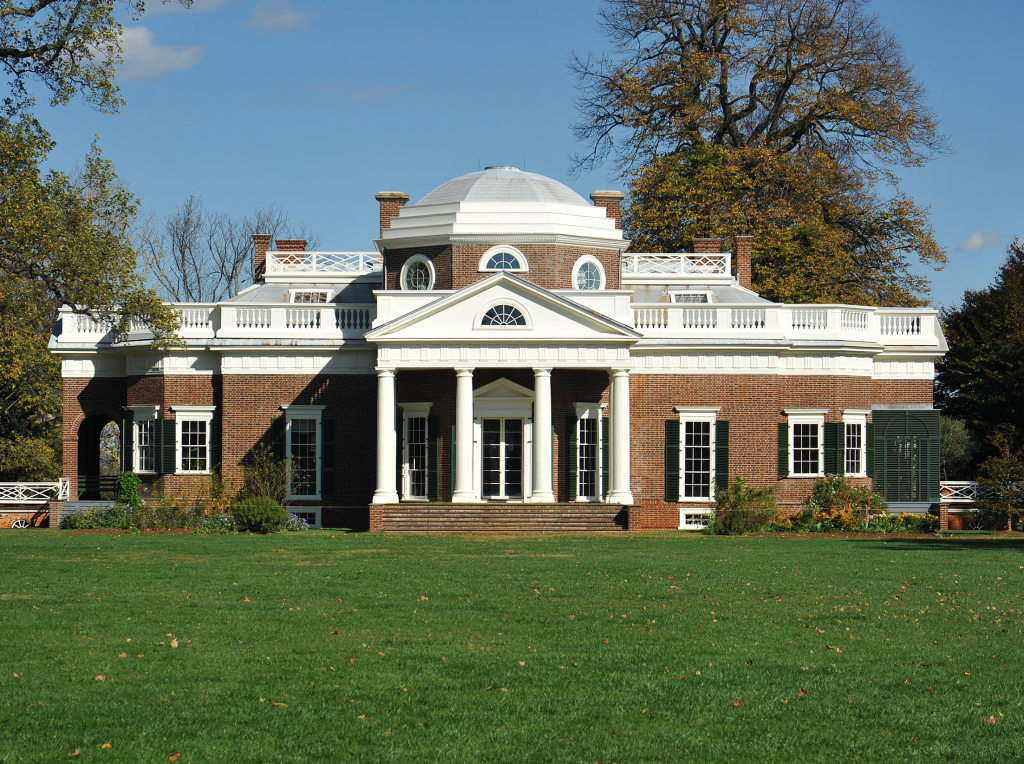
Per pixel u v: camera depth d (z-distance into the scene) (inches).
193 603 900.6
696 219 2556.6
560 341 1680.6
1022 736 569.0
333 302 1957.4
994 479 1740.9
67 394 1898.4
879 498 1749.5
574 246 1860.2
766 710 610.2
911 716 600.1
